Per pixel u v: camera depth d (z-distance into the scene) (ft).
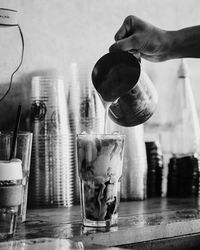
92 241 2.40
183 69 3.99
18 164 2.41
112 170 2.56
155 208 3.20
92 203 2.57
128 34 3.13
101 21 3.77
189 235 2.75
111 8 3.83
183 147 3.94
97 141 2.53
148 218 2.81
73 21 3.62
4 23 3.26
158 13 4.12
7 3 3.32
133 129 3.56
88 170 2.56
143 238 2.56
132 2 3.95
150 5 4.07
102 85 2.70
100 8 3.76
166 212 3.03
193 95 4.39
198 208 3.20
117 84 2.67
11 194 2.35
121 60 2.69
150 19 4.07
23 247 2.16
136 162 3.56
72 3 3.62
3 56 3.30
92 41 3.72
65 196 3.25
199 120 4.39
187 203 3.45
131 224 2.63
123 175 3.56
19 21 3.36
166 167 4.16
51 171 3.19
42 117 3.19
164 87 4.17
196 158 3.82
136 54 3.05
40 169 3.18
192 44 3.21
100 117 3.45
